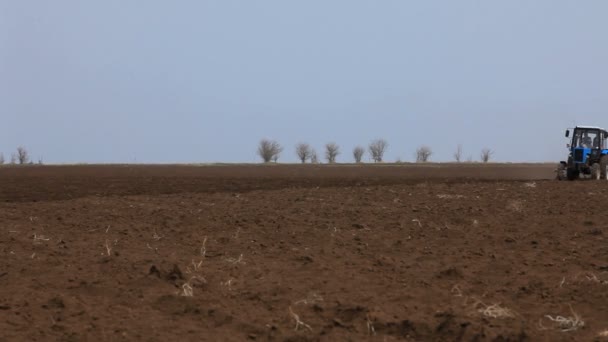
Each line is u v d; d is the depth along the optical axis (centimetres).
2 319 812
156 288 976
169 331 785
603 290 973
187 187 3400
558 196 2386
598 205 2086
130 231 1517
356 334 793
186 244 1373
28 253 1222
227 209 1952
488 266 1170
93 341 743
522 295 964
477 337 769
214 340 757
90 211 1847
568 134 4041
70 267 1105
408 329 807
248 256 1254
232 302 917
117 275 1048
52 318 821
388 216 1816
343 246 1373
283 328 808
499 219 1762
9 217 1703
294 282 1038
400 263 1201
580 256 1262
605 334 774
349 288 1002
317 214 1847
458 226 1653
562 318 839
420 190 2673
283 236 1483
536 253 1298
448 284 1033
